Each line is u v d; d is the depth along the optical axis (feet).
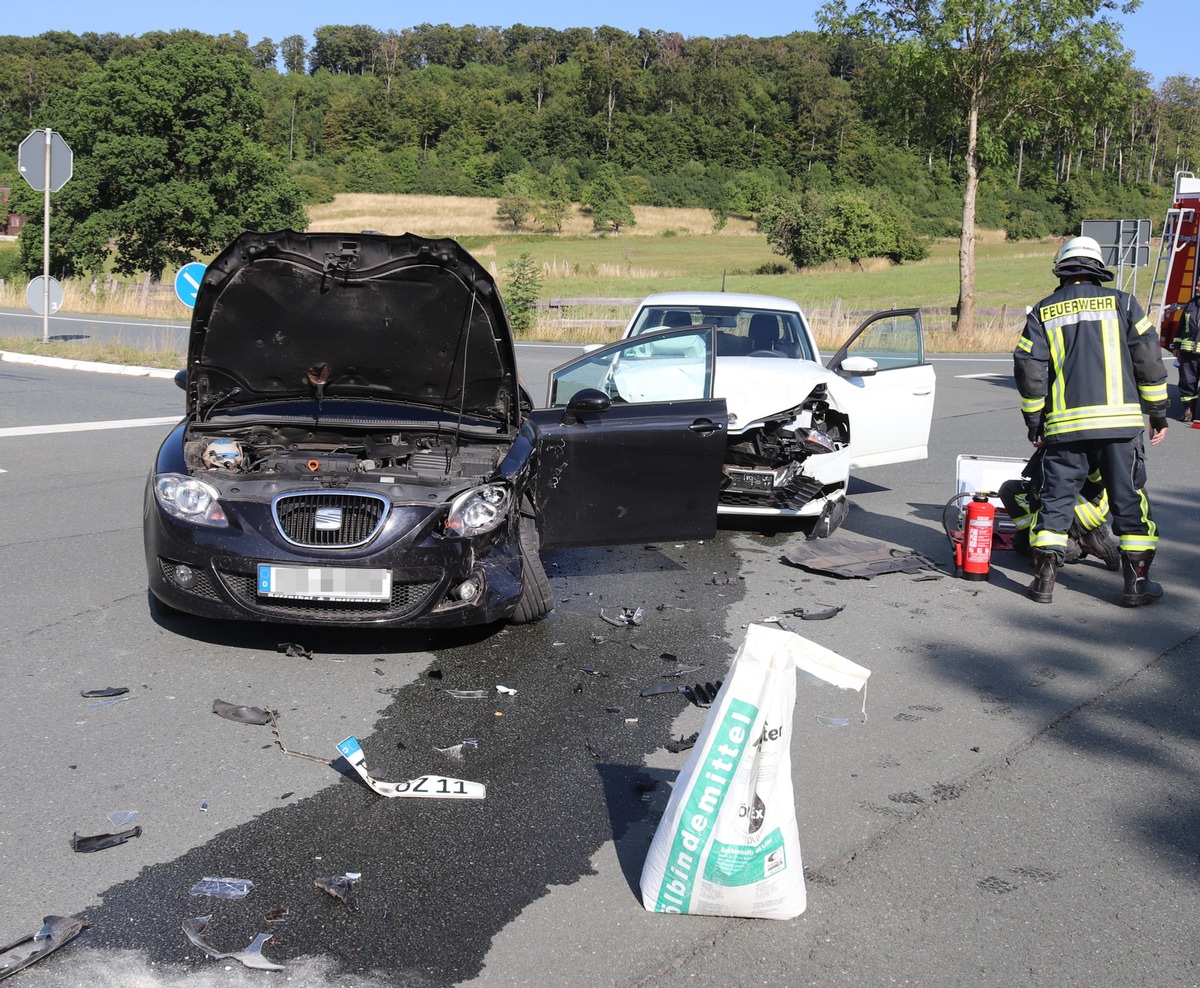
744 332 29.78
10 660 16.19
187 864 10.96
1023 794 13.10
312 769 13.15
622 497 20.70
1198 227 52.11
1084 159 411.13
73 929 9.73
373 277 17.46
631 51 639.35
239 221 149.69
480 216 361.51
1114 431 20.10
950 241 319.47
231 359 18.90
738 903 10.20
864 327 29.37
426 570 16.26
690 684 16.31
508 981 9.30
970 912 10.57
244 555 16.01
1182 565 24.13
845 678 10.03
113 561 21.50
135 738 13.78
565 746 14.05
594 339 85.81
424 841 11.59
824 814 12.45
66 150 60.39
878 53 87.35
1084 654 18.22
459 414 18.84
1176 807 12.89
